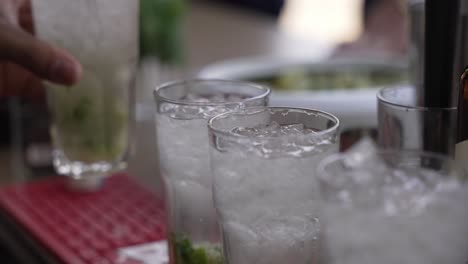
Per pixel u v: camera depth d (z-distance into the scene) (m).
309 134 0.64
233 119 0.69
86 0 0.91
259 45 2.05
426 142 0.70
